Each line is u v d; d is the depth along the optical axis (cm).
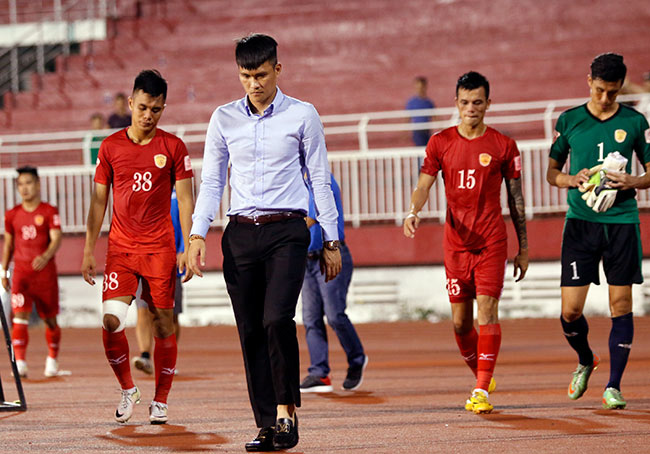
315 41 7600
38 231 3144
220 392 2603
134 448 1738
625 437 1758
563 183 2167
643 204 4984
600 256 2194
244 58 1620
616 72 2105
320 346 2588
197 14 8119
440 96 6875
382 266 5247
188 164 2044
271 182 1655
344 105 6931
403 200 5344
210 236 5322
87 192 5484
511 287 5112
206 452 1692
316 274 2578
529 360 3294
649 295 4966
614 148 2159
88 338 4834
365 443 1748
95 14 8206
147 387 2738
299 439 1802
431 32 7450
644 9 7250
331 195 1691
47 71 8075
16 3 8344
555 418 1998
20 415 2198
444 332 4600
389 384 2720
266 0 8075
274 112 1661
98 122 6003
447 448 1683
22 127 7262
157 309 2038
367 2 7806
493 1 7475
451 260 2181
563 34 7206
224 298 5338
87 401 2458
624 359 2138
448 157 2148
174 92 7325
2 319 2289
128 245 2030
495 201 2142
